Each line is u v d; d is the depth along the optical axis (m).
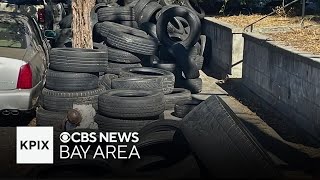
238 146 5.03
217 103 5.72
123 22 13.88
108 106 7.59
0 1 16.20
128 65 11.55
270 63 10.10
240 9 18.06
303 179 5.89
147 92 8.07
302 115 8.39
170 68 11.88
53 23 16.08
